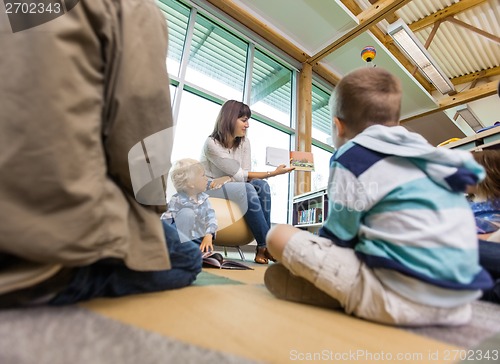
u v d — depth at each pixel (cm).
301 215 322
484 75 405
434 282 44
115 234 42
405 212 48
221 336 35
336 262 52
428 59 317
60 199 36
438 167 50
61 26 38
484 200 104
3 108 35
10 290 35
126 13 47
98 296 49
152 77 49
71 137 37
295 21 340
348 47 366
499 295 71
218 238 149
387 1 294
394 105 64
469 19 330
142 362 26
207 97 309
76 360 26
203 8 310
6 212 34
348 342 37
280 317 46
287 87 392
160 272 58
